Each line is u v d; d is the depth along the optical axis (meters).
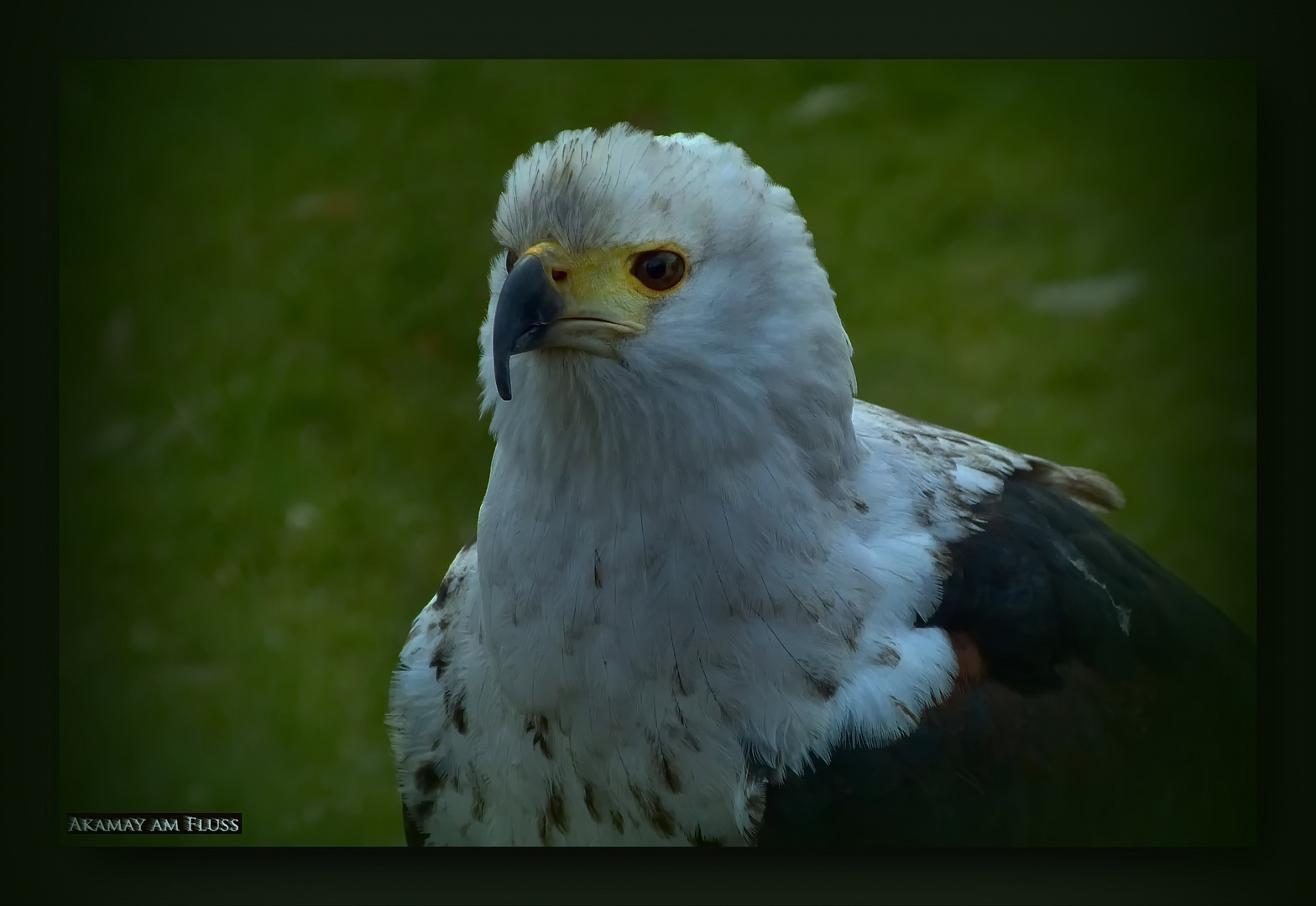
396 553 9.50
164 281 9.95
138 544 9.26
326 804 8.41
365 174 10.90
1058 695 5.24
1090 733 5.27
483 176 10.88
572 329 4.62
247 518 9.52
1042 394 9.80
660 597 4.84
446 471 9.89
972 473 5.57
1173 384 9.09
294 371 10.16
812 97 11.20
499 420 5.02
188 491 9.51
